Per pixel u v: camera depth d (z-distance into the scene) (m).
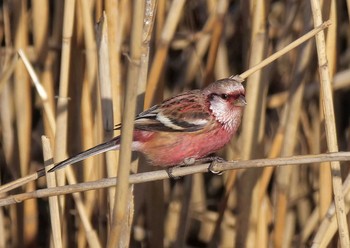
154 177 7.90
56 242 8.48
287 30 11.53
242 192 9.99
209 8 11.40
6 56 11.16
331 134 8.29
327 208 9.69
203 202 12.87
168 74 12.96
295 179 12.02
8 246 12.14
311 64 11.75
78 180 10.22
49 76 10.51
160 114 9.30
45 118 10.25
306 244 11.50
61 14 10.99
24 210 11.10
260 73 9.62
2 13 12.15
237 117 9.61
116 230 6.95
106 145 8.42
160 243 10.66
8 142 11.50
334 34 9.28
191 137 9.39
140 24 6.46
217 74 11.63
